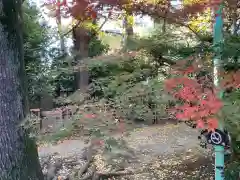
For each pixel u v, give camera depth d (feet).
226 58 6.40
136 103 6.93
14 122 10.03
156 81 6.91
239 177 8.42
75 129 6.81
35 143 10.65
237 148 8.23
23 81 10.54
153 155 16.15
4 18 9.73
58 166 15.66
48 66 15.01
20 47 10.49
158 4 8.93
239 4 7.30
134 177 13.97
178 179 13.24
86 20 9.91
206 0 7.30
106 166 14.89
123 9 9.09
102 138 6.67
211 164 14.29
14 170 10.06
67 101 7.76
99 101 7.20
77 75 9.60
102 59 8.20
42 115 8.78
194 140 16.29
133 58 8.10
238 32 8.39
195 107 5.65
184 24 8.89
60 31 15.12
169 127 17.80
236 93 5.72
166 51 7.95
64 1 8.55
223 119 5.52
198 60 6.65
